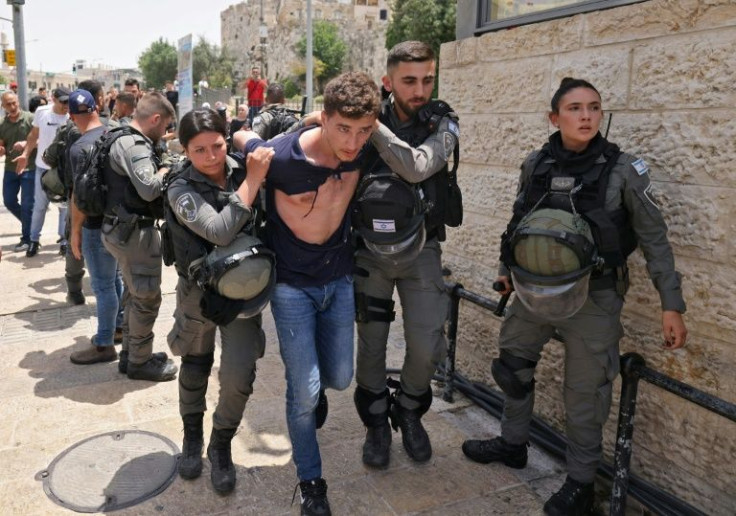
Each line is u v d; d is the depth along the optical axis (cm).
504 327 278
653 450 267
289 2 8181
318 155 227
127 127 344
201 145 226
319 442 314
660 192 255
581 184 229
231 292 222
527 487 278
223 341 255
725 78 228
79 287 544
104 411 348
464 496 271
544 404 327
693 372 248
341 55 7581
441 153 245
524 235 224
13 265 680
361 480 281
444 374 385
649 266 228
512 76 330
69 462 294
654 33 254
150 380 390
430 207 254
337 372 259
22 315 518
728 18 226
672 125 249
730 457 237
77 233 397
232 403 258
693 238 244
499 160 346
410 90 250
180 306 260
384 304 278
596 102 228
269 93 673
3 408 350
